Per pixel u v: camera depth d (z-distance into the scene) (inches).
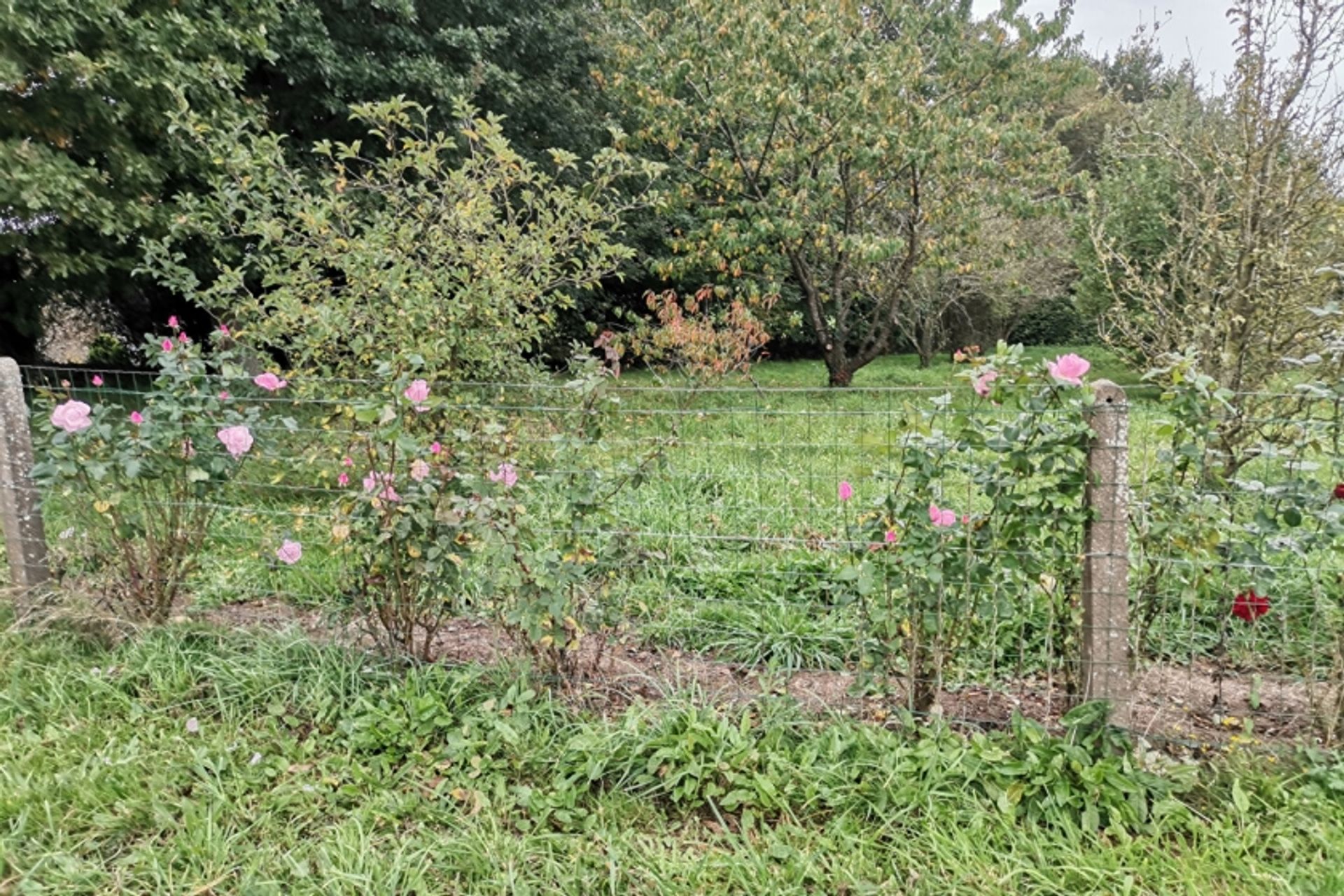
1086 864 78.7
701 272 625.0
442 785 93.7
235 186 200.8
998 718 104.3
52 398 142.3
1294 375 165.6
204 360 130.9
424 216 188.1
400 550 108.8
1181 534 92.4
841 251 430.0
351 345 168.4
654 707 103.7
